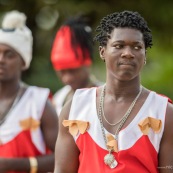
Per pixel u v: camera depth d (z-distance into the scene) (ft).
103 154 24.71
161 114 24.68
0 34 35.35
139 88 25.30
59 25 68.69
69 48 37.60
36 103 34.58
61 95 39.83
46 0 69.31
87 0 68.54
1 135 34.14
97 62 63.52
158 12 68.54
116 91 25.18
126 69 24.21
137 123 24.68
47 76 68.08
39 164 33.68
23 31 36.09
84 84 37.19
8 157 33.86
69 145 25.67
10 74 34.78
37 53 69.67
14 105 34.65
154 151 24.52
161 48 68.90
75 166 25.70
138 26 24.63
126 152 24.43
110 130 24.90
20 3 70.90
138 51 24.41
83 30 38.34
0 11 70.03
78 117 25.43
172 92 64.18
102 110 25.26
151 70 67.77
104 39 25.02
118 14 24.95
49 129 34.40
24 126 34.24
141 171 24.41
